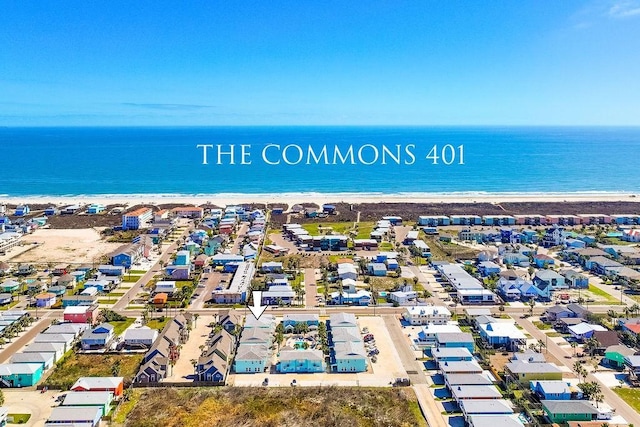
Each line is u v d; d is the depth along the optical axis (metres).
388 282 147.00
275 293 132.38
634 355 96.44
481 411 78.88
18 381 89.50
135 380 90.50
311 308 127.75
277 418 80.62
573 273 146.00
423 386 90.00
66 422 75.94
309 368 95.25
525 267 163.75
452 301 132.62
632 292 139.75
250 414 81.62
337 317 115.50
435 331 108.12
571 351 103.69
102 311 124.94
